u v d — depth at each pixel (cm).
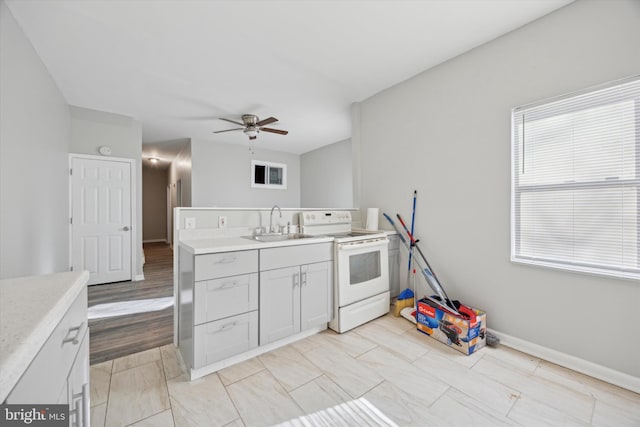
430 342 215
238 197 563
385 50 231
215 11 183
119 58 240
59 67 253
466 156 234
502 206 212
